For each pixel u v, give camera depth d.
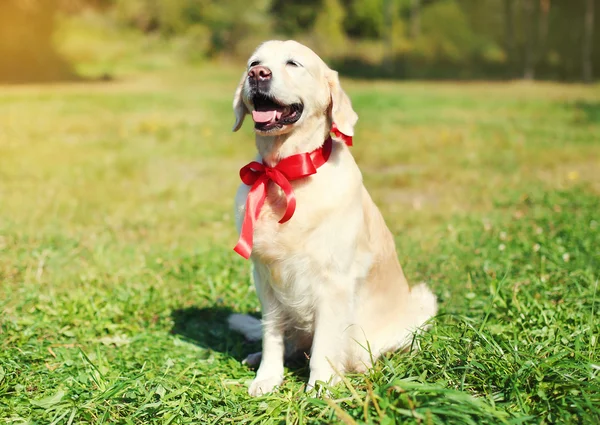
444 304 4.37
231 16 43.53
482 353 3.16
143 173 9.88
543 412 2.68
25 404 3.05
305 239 3.27
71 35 42.84
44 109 17.47
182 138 13.43
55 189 8.52
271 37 44.53
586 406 2.62
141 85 28.62
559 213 6.97
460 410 2.52
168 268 5.43
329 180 3.35
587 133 14.54
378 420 2.52
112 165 10.32
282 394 3.18
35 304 4.52
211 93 24.42
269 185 3.41
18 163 10.17
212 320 4.52
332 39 46.16
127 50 42.16
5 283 4.96
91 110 17.72
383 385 2.77
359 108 19.97
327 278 3.32
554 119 17.48
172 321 4.44
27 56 32.16
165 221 7.19
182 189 8.83
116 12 44.78
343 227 3.31
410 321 3.85
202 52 42.38
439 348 3.22
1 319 4.10
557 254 5.30
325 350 3.37
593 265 4.99
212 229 6.95
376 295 3.66
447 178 9.82
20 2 31.55
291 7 46.16
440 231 6.62
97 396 3.04
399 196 8.73
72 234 6.45
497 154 11.77
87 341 4.03
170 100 20.98
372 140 13.54
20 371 3.41
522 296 4.11
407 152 12.02
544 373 2.91
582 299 4.12
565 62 49.41
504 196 8.46
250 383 3.45
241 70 39.16
